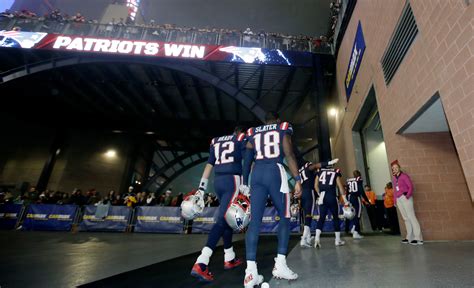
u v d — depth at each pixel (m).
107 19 17.16
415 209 5.07
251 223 2.06
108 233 8.16
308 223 4.53
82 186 17.03
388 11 5.59
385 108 6.03
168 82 13.77
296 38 12.33
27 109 16.16
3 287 2.11
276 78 12.67
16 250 4.44
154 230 8.77
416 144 5.42
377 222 8.62
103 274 2.57
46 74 12.88
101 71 12.90
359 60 7.96
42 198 11.16
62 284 2.18
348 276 2.13
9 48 11.07
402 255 3.15
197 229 8.70
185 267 2.92
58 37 11.22
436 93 3.89
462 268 2.27
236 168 2.65
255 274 1.87
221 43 12.11
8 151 15.95
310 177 4.82
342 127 10.86
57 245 5.12
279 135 2.30
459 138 3.31
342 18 10.52
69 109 16.91
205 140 20.80
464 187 5.06
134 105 16.44
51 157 16.75
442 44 3.62
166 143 22.77
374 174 9.07
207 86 13.78
